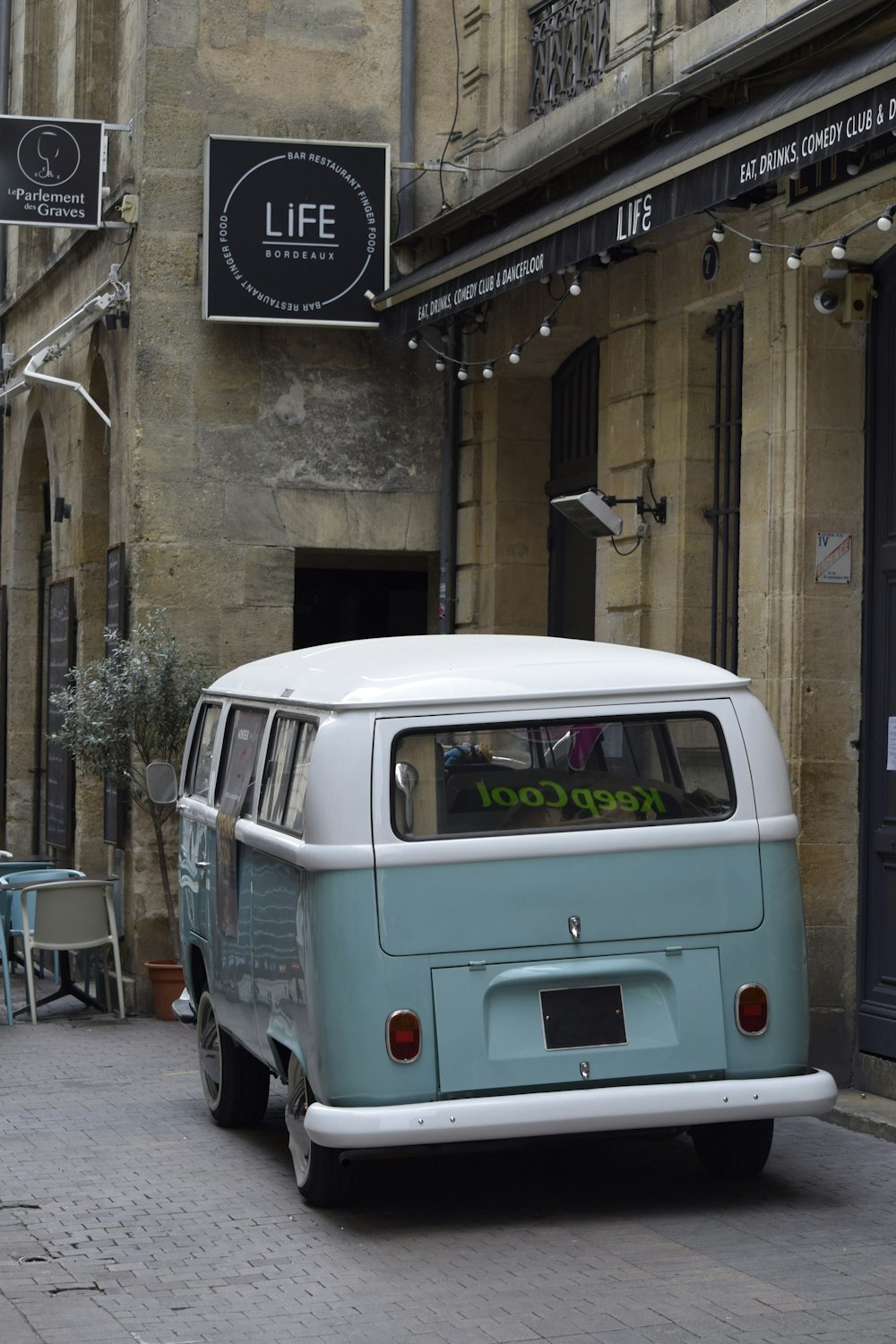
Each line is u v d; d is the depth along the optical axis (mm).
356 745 7215
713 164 9164
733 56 9695
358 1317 6223
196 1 14711
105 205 15391
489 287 12008
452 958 7137
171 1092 10711
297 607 17250
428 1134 6945
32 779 20438
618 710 7445
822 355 10148
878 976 10055
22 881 14695
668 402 11656
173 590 14539
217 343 14672
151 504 14516
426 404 15102
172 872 14414
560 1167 8477
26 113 19281
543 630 14445
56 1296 6555
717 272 11023
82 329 16125
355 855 7117
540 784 7328
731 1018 7324
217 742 9461
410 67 15000
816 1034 10164
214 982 9188
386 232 14594
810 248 9914
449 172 14969
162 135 14609
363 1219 7586
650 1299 6355
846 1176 8242
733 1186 8055
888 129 7734
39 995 15258
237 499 14703
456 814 7242
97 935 13859
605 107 12352
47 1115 10000
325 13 14961
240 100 14797
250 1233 7379
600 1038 7219
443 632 14945
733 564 11258
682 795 7449
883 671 10031
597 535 12133
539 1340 5938
